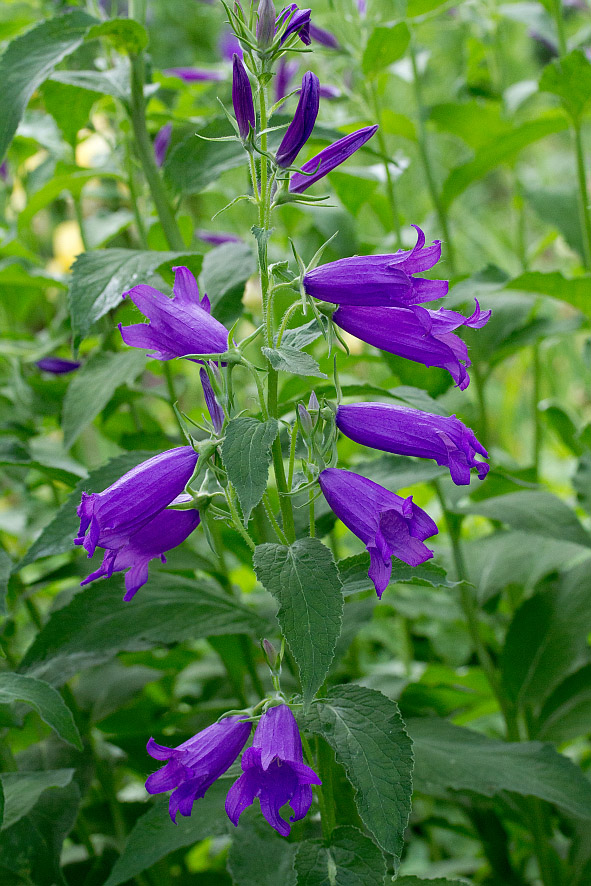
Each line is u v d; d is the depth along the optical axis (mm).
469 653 1603
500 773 1054
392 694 1162
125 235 1535
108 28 1094
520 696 1192
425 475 1100
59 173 1193
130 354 1144
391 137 2230
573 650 1187
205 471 995
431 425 958
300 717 965
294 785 939
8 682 986
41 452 1229
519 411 2238
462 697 1217
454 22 1778
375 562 947
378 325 961
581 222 1354
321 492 975
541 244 1575
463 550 1295
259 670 1225
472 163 1338
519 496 1179
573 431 1441
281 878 1026
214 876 1183
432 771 1057
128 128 1183
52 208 1969
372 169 1306
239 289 1126
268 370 971
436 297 955
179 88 1347
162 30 2945
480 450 956
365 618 1111
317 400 972
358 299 951
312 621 933
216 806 1041
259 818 1050
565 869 1172
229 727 956
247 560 1179
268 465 928
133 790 1465
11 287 1472
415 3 1272
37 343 1364
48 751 1140
